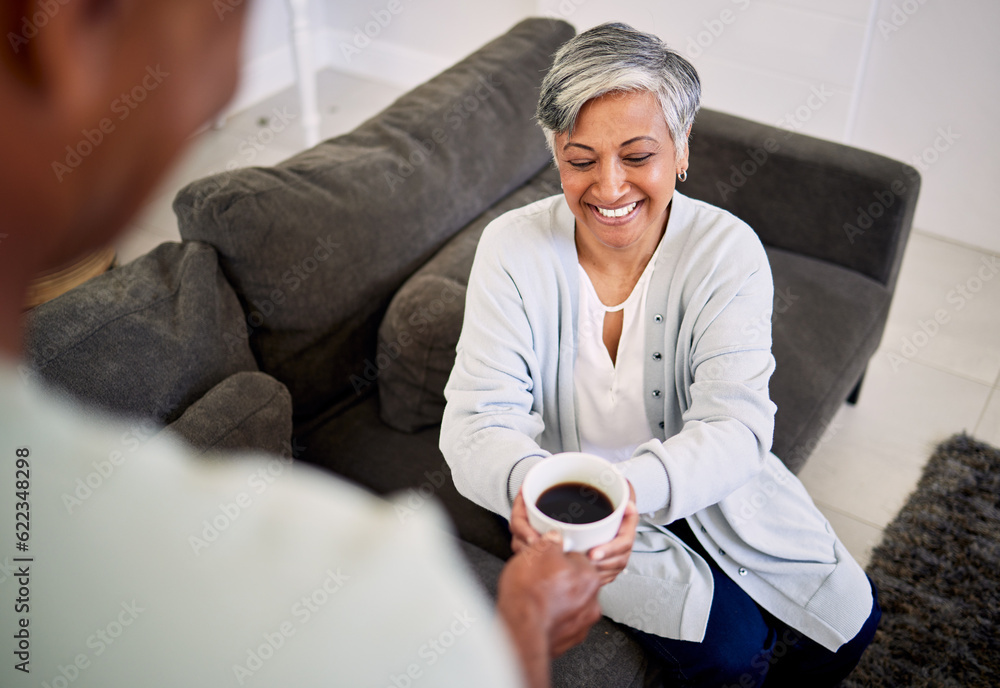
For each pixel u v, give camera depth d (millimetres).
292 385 1579
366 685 343
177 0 191
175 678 339
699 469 1097
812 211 2008
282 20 3732
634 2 3090
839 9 2689
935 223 2914
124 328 1270
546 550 739
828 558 1280
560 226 1219
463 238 1787
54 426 326
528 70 2027
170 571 338
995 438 2188
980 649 1646
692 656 1220
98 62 188
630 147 1069
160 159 208
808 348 1814
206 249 1421
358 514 366
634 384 1265
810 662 1346
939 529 1917
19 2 177
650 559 1243
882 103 2826
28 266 205
